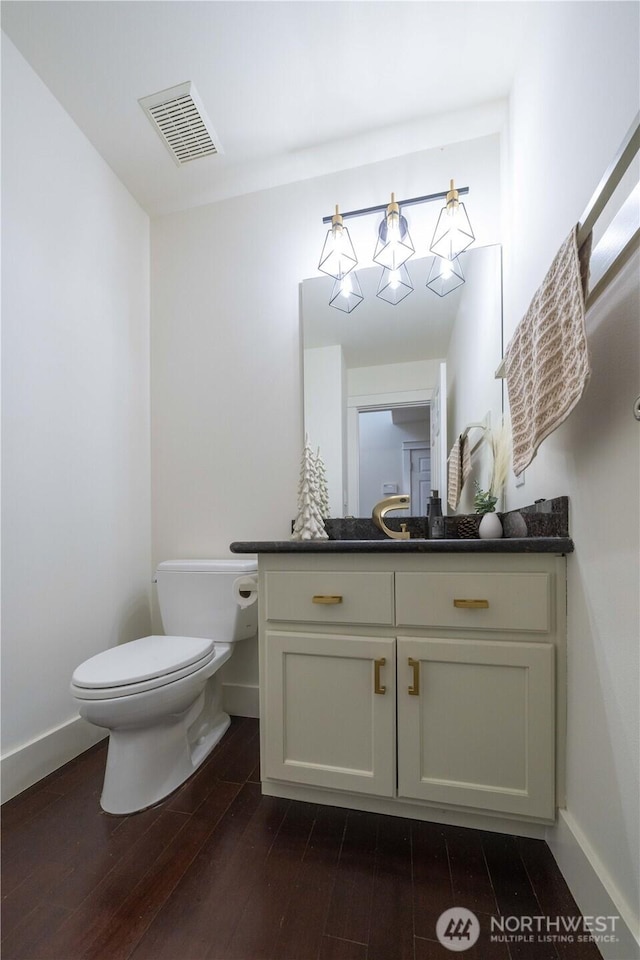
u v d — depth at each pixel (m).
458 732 1.04
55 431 1.50
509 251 1.56
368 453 1.76
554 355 0.86
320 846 1.04
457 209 1.61
